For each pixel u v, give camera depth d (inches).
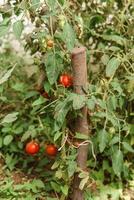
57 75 67.5
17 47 109.2
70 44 63.0
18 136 88.4
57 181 75.5
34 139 80.9
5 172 83.3
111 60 70.9
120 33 84.3
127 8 84.2
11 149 86.5
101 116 69.4
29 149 74.3
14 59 101.0
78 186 72.1
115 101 72.2
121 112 82.6
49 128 75.0
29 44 73.2
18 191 77.9
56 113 66.7
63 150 69.6
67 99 65.5
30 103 87.4
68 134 70.4
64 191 72.3
